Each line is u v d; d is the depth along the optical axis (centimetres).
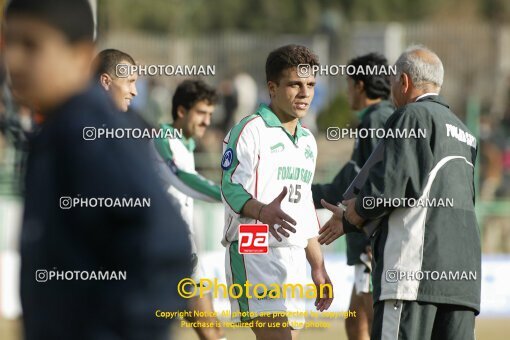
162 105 6216
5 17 1009
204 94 2336
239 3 13550
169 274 970
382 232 1802
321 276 2014
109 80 2025
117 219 969
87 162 969
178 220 986
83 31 1010
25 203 995
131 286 960
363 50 8106
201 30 13325
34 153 990
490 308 4181
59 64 1003
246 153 1939
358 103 2366
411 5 13988
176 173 2255
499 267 4197
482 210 4834
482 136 5556
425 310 1773
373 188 1745
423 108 1797
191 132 2336
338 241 4319
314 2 13562
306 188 2003
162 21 12531
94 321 962
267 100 7406
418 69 1872
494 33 9419
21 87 1005
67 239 970
